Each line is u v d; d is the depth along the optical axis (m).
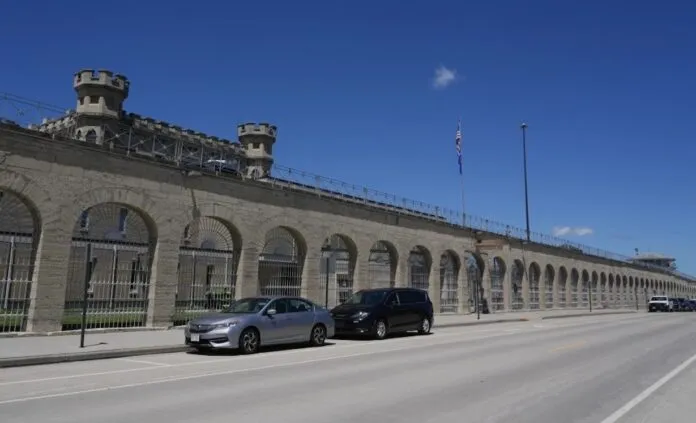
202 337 14.73
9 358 12.12
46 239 16.55
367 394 9.24
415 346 17.45
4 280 16.69
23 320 16.47
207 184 21.08
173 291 19.73
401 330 21.17
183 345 15.46
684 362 14.34
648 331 25.70
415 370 12.09
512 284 43.91
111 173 18.20
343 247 31.19
